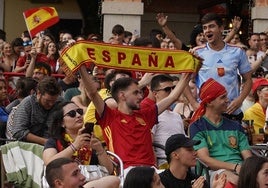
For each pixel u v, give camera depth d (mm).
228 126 16094
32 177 15758
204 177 14422
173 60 16656
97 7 37875
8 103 21109
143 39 20875
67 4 38438
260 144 17672
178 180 13875
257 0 31969
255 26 31984
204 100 15969
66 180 12109
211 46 17828
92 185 13141
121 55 16344
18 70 25234
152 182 12328
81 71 15602
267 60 25766
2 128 18156
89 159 14633
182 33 37812
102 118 15656
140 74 19047
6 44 26281
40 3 38219
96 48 16031
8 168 15758
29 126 17125
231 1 36500
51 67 24750
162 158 16875
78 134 14305
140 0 31562
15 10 37812
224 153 15867
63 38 28047
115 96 15797
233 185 14359
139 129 15656
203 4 37375
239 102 17375
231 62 17703
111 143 15570
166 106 16172
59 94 17734
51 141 14844
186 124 18828
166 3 37594
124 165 15352
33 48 23031
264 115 19562
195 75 17953
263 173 12836
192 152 13828
